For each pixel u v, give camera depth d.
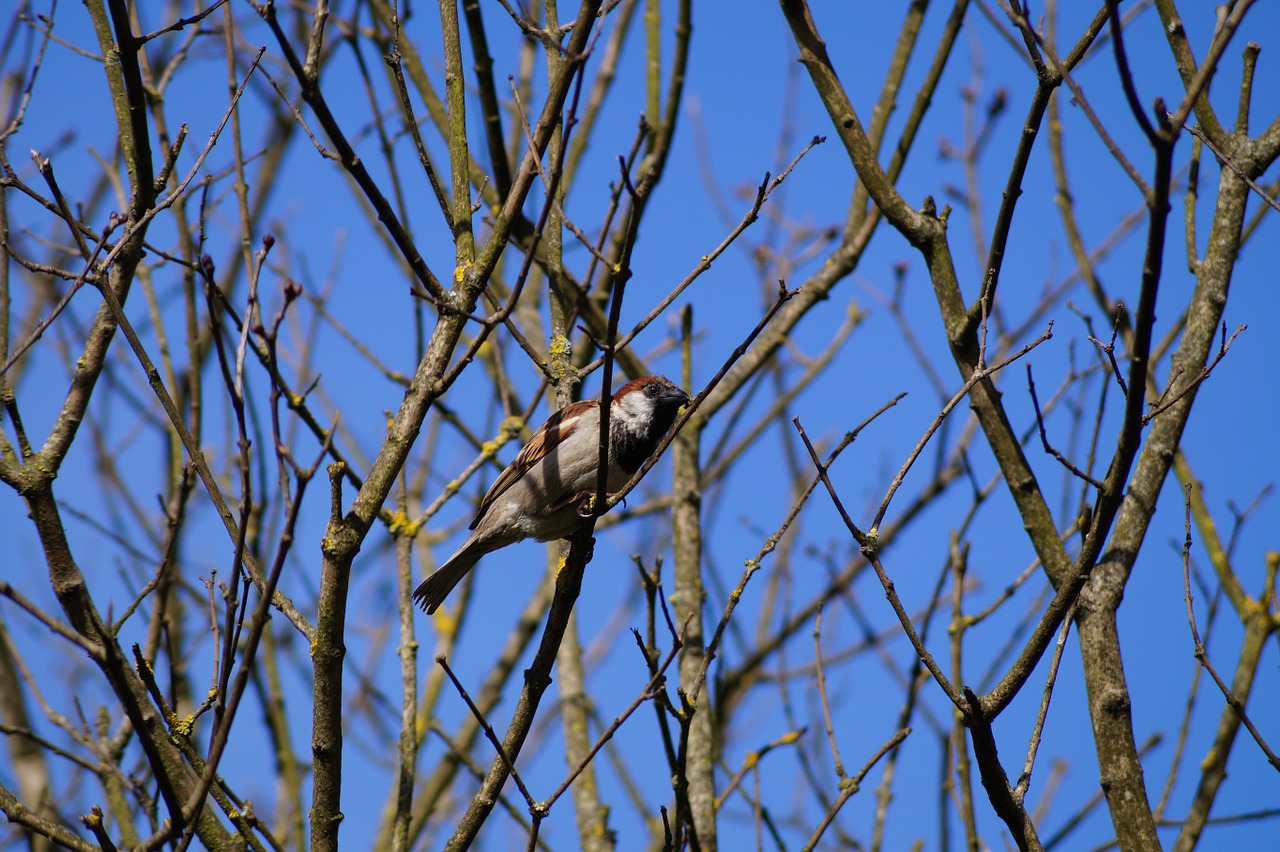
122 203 12.10
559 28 9.64
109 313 8.30
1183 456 11.08
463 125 8.78
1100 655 8.40
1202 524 10.74
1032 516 9.09
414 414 7.42
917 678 11.26
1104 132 6.31
